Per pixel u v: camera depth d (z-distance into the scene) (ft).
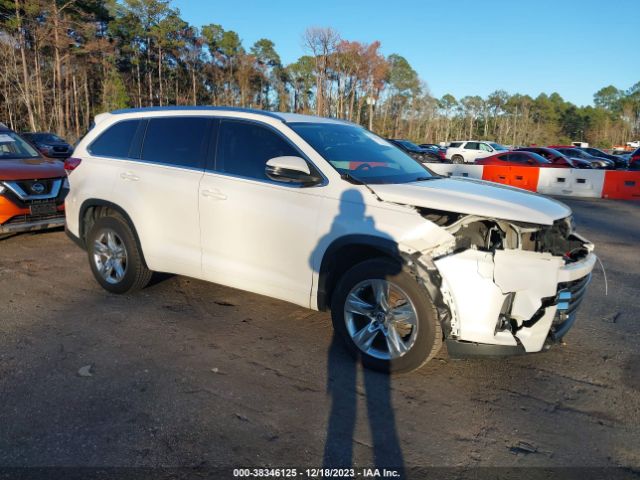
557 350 13.15
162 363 11.82
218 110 14.48
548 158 72.64
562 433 9.54
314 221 11.97
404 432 9.42
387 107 316.60
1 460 8.29
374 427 9.54
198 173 14.11
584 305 16.78
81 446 8.71
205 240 13.94
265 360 12.11
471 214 10.52
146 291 16.72
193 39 239.50
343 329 11.88
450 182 13.00
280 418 9.74
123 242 15.65
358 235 11.24
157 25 216.13
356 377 11.39
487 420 9.90
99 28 204.64
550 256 10.33
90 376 11.12
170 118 15.31
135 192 15.19
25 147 25.03
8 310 14.93
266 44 279.49
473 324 10.43
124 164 15.75
